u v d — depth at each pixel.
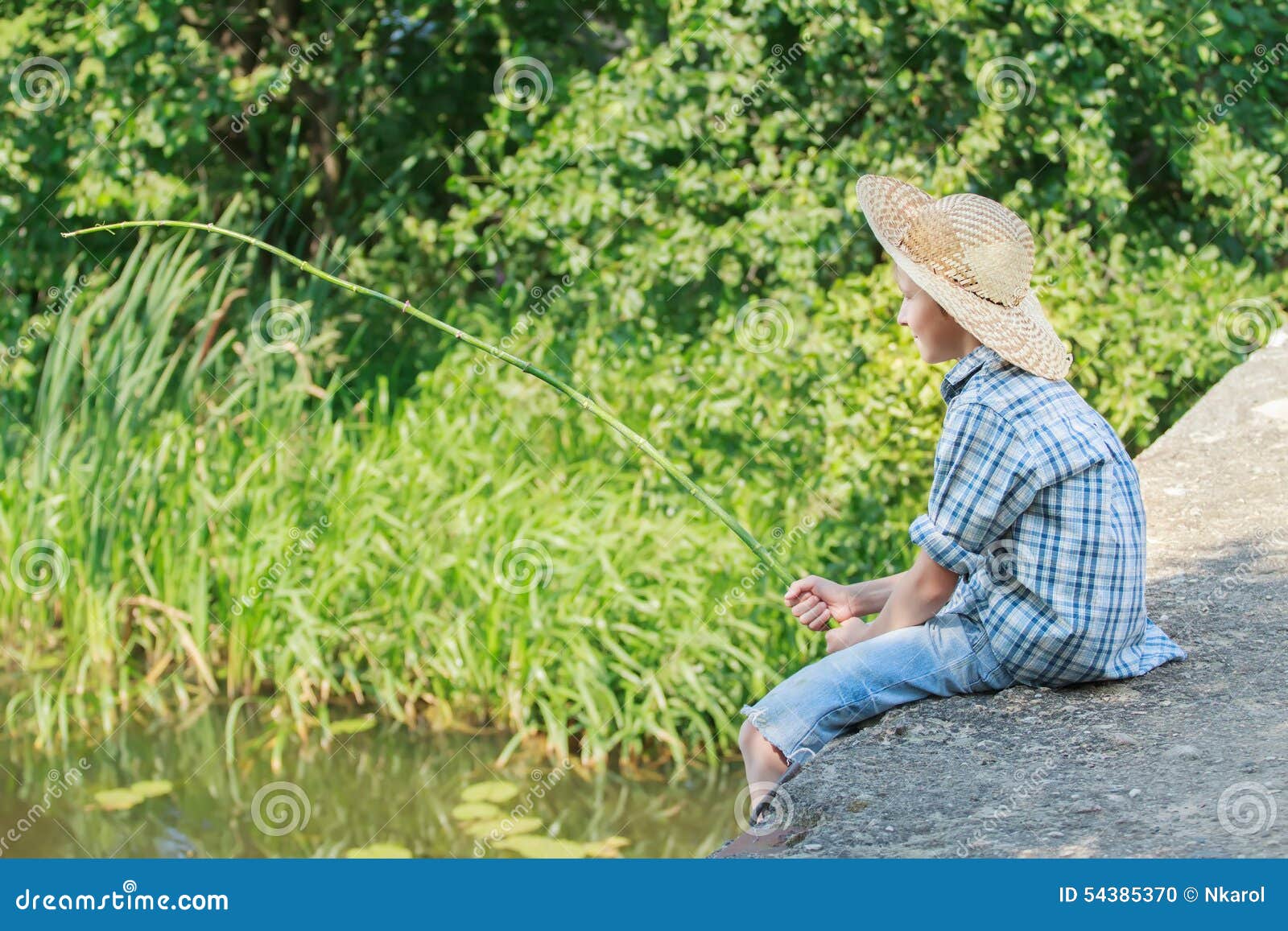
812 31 8.77
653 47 9.46
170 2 9.13
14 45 9.27
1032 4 8.52
